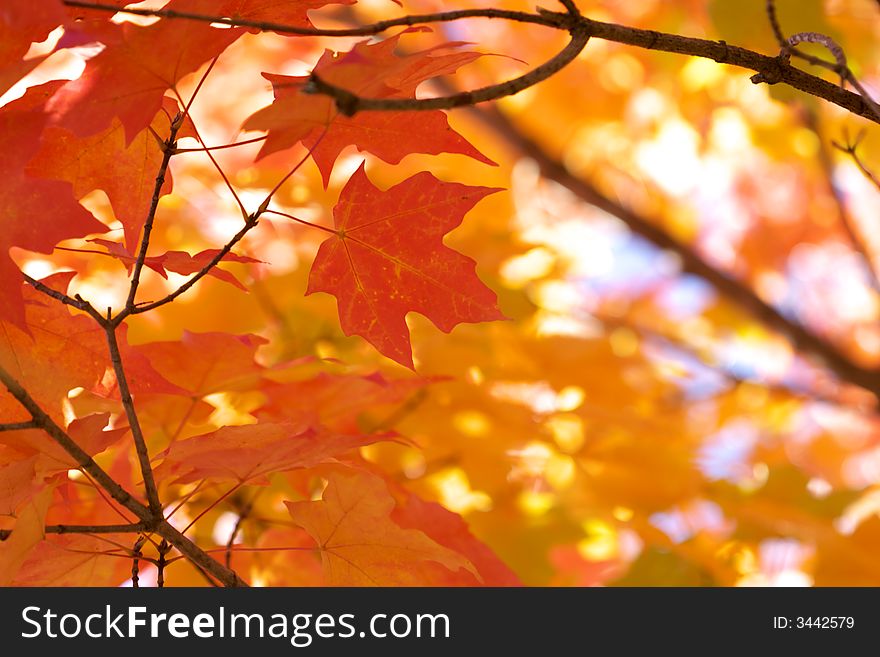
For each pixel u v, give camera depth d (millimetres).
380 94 1392
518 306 2793
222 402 2205
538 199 5238
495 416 2650
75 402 1754
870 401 4918
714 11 2865
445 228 1519
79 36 1142
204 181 2738
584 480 3023
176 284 2682
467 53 1394
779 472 3164
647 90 4914
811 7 2797
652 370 4016
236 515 2246
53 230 1268
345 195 1499
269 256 2713
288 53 3143
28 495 1403
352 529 1570
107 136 1489
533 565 2939
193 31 1243
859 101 1294
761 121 4566
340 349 2760
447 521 1952
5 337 1515
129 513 1757
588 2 4355
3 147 1254
